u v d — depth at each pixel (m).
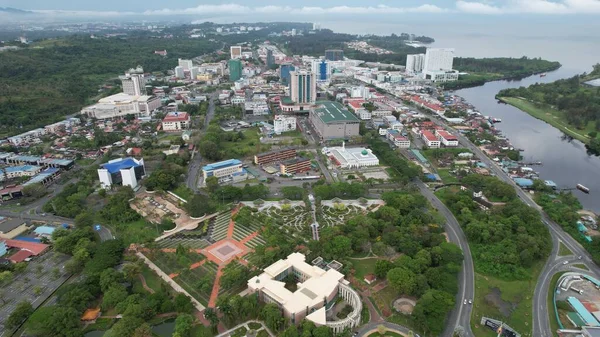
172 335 195.00
